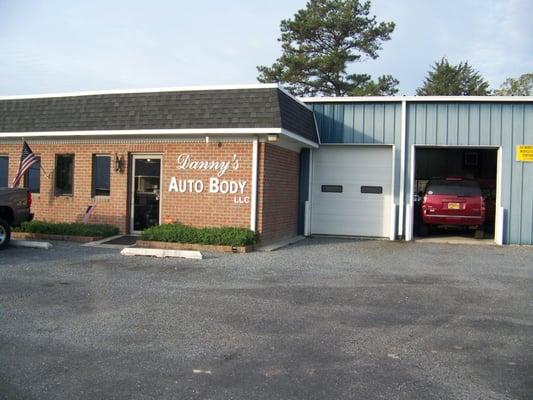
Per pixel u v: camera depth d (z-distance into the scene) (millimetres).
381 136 16062
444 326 6484
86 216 14672
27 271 9477
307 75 37750
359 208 16547
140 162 14375
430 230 17500
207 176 13445
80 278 8945
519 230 15234
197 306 7250
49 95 15094
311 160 16531
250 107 12789
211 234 12383
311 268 10328
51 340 5754
